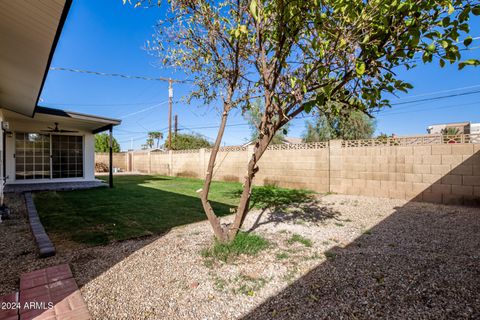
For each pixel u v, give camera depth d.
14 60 3.65
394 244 3.33
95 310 1.93
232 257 2.88
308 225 4.25
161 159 16.23
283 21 2.45
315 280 2.39
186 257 2.88
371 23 2.08
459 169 5.78
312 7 2.29
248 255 2.94
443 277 2.41
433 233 3.78
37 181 9.36
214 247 3.02
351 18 2.09
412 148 6.46
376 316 1.87
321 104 2.56
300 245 3.29
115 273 2.51
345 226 4.20
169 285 2.30
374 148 7.09
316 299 2.09
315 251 3.09
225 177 11.58
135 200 6.56
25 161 9.11
